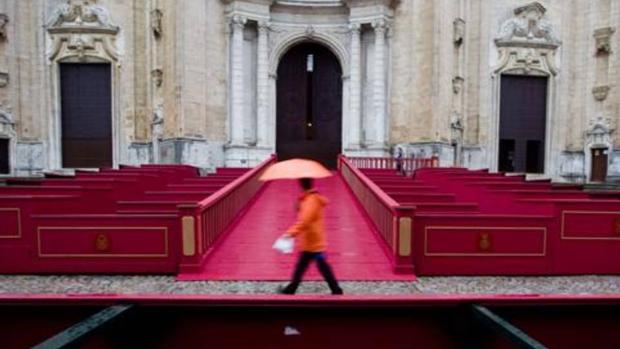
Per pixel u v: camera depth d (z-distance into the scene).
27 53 26.59
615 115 28.12
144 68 27.28
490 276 8.52
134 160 27.30
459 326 3.24
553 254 8.63
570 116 29.97
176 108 25.44
